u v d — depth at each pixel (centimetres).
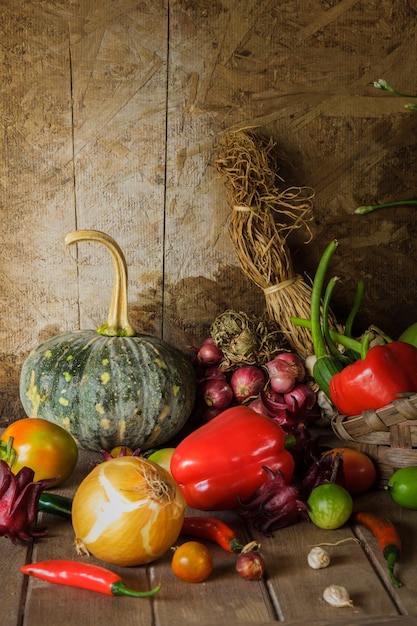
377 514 165
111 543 140
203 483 162
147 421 187
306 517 162
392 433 171
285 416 182
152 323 218
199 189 211
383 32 207
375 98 211
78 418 185
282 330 209
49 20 198
